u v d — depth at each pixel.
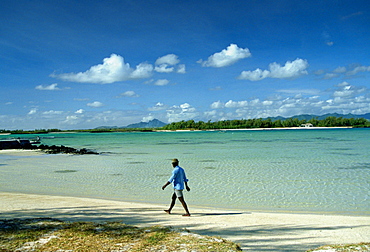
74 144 76.62
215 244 6.88
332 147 49.22
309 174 21.14
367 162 28.05
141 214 10.91
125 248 6.68
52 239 7.23
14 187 17.56
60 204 12.50
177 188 10.68
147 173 23.27
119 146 64.44
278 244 7.52
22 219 9.30
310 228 9.04
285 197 14.21
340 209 11.95
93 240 7.19
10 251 6.46
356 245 6.95
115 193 15.72
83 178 20.97
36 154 45.03
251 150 45.25
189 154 40.19
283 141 73.31
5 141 57.78
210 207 12.39
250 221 9.90
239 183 17.97
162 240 7.18
